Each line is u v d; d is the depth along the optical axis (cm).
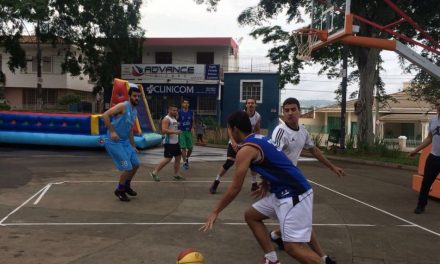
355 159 1839
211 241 597
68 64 3366
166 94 3675
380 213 794
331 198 915
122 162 796
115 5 3209
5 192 884
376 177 1286
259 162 418
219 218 717
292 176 416
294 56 2311
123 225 665
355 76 2503
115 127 798
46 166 1273
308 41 1499
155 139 1927
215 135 2569
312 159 1722
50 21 3148
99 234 616
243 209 783
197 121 2708
